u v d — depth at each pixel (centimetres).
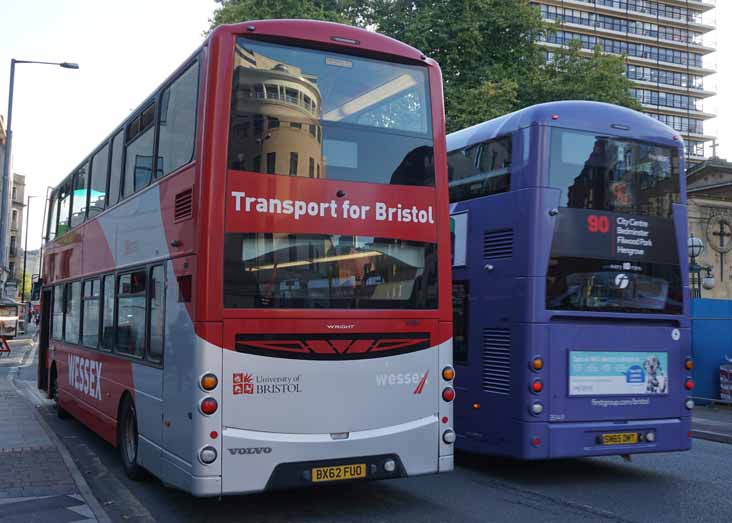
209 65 669
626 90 2708
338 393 679
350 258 694
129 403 870
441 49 2502
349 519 707
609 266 887
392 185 722
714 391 1691
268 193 666
